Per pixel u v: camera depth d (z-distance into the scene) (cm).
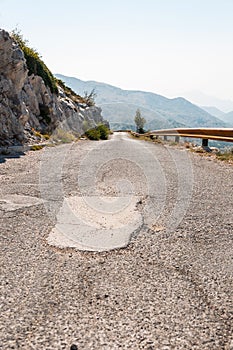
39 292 245
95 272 279
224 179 696
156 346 190
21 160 945
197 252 324
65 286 255
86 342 192
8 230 373
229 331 205
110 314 220
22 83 1642
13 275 271
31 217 419
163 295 245
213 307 231
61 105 2673
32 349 186
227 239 359
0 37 1424
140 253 319
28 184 609
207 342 195
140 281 265
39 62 2442
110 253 318
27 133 1538
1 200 495
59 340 193
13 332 200
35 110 2038
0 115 1312
